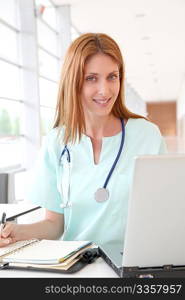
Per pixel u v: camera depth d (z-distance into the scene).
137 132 1.42
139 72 14.61
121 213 1.33
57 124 1.44
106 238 1.34
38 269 1.06
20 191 4.93
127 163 1.37
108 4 6.87
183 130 17.41
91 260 1.12
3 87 5.72
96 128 1.40
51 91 7.54
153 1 6.68
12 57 6.14
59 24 7.38
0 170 5.62
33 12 6.29
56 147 1.43
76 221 1.38
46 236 1.38
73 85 1.28
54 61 7.68
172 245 0.96
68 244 1.19
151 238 0.94
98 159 1.38
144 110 28.62
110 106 1.31
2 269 1.09
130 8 7.04
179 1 6.68
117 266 1.01
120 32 8.59
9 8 6.05
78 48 1.27
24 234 1.30
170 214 0.92
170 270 0.98
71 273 1.04
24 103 6.44
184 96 16.36
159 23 7.95
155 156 0.87
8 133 5.91
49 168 1.45
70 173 1.38
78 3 6.97
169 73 15.08
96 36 1.29
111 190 1.33
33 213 2.40
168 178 0.89
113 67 1.27
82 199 1.35
